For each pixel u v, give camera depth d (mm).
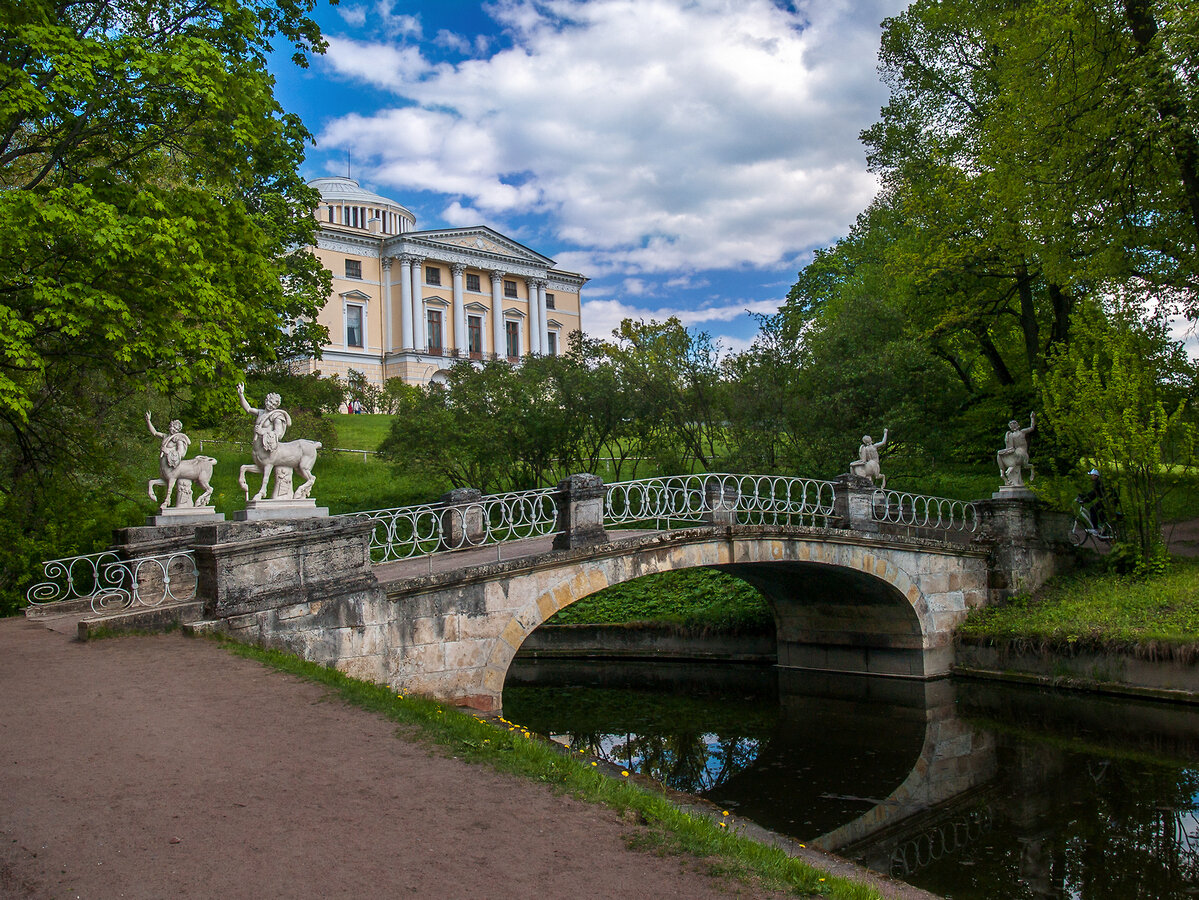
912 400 24922
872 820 11828
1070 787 12672
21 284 11969
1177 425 19094
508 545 16844
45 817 5270
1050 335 27406
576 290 75750
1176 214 19859
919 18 26500
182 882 4504
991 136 21172
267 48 15891
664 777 13984
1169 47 16281
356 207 74188
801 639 22188
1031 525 20844
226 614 10383
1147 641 16578
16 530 16578
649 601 25859
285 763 6469
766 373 25969
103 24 13766
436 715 8148
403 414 27812
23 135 14812
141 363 13273
